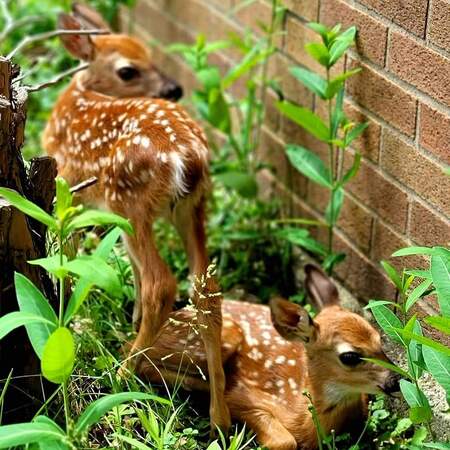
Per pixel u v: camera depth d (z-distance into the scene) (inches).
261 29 133.4
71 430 95.8
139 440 107.6
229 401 111.7
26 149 143.8
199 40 131.6
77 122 121.5
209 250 129.5
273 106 131.6
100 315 117.2
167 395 113.3
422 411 102.4
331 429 109.2
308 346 108.0
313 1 121.7
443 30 106.2
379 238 116.6
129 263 120.0
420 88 109.4
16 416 107.3
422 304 111.1
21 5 164.6
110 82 130.3
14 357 106.0
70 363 96.3
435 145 108.9
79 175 120.6
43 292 106.5
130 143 112.6
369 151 116.4
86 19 135.9
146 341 111.2
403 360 113.3
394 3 110.8
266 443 109.2
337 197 119.3
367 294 119.2
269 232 128.8
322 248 121.0
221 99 129.2
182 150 110.8
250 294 126.3
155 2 158.4
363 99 116.3
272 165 133.2
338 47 114.7
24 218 103.1
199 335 112.0
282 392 112.0
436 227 110.0
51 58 157.4
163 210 112.3
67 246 112.3
